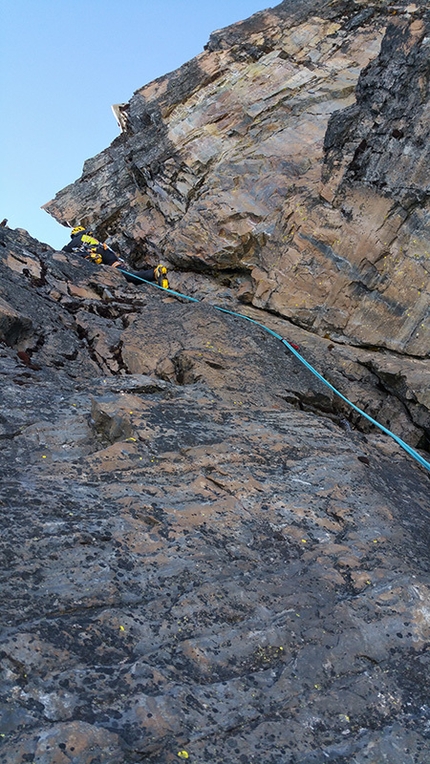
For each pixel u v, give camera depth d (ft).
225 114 31.37
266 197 27.86
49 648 8.91
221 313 22.81
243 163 29.58
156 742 8.12
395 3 31.19
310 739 8.71
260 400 19.10
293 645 10.11
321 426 17.71
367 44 31.19
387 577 11.91
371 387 22.26
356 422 21.66
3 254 24.13
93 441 14.80
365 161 23.24
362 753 8.64
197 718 8.57
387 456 17.62
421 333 21.97
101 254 29.78
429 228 21.95
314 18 32.42
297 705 9.16
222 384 19.24
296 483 14.42
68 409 15.71
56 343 20.11
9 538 10.61
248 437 15.76
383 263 22.67
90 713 8.23
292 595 11.02
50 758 7.52
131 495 12.55
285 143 29.53
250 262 27.61
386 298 22.65
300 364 21.49
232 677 9.41
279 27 32.55
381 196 22.77
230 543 12.03
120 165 34.30
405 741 8.91
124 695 8.59
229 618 10.34
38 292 22.91
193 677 9.23
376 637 10.52
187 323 21.80
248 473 14.28
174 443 14.57
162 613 10.13
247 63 32.40
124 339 21.11
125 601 10.16
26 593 9.73
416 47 22.67
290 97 30.63
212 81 32.55
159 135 32.68
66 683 8.53
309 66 31.40
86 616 9.69
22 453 13.78
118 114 35.22
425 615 11.07
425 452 19.94
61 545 10.78
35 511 11.44
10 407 15.16
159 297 26.48
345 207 23.61
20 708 8.07
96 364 20.34
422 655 10.39
